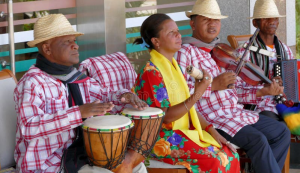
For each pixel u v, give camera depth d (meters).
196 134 3.30
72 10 4.73
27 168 2.70
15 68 4.38
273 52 4.31
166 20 3.30
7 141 2.96
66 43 2.85
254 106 4.24
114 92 3.19
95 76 3.59
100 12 4.59
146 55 5.35
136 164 2.89
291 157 4.88
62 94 2.85
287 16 5.84
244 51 4.32
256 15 4.40
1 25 4.20
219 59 3.96
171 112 3.14
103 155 2.65
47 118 2.62
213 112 3.78
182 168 3.21
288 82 4.25
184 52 3.73
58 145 2.76
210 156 3.15
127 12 5.13
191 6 5.73
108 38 4.63
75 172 2.72
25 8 4.41
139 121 2.83
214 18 3.81
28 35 4.47
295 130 4.20
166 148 3.21
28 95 2.66
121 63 3.77
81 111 2.64
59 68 2.87
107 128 2.59
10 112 3.01
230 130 3.64
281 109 4.28
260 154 3.61
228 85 3.66
